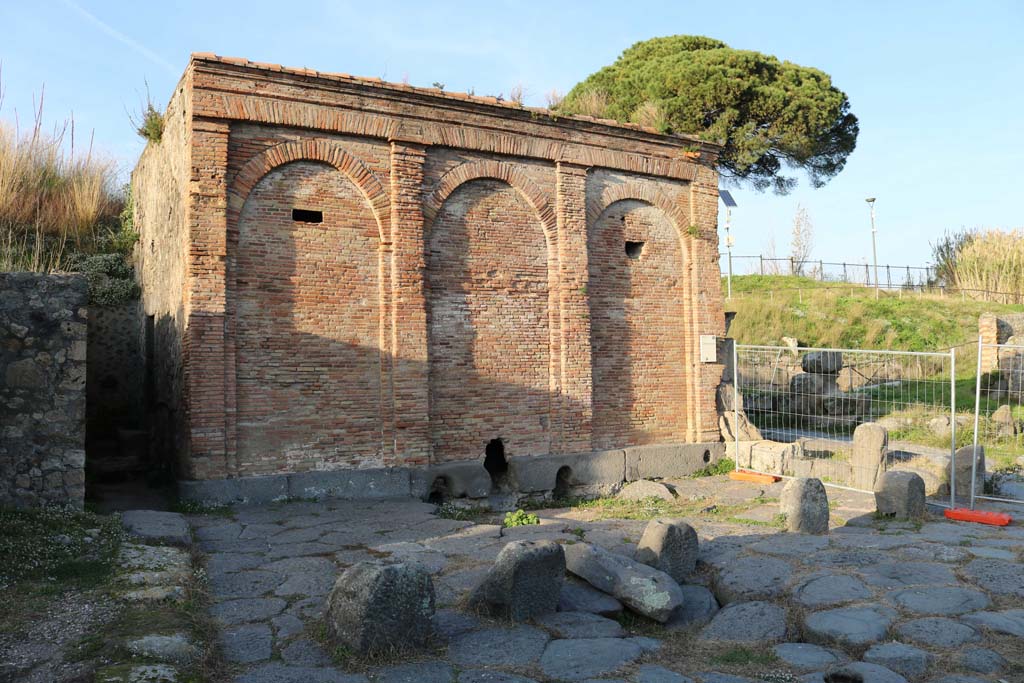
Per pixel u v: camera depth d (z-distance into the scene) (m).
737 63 28.03
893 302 30.70
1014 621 6.35
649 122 15.96
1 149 16.52
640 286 15.27
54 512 8.49
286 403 11.48
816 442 16.47
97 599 6.40
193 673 5.11
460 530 9.71
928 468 13.09
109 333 16.47
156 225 14.30
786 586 7.46
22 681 4.90
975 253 36.38
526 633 6.21
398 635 5.72
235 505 10.89
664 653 6.06
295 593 7.12
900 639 6.12
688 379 15.73
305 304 11.70
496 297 13.41
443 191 12.87
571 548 7.69
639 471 14.66
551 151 13.95
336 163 11.93
